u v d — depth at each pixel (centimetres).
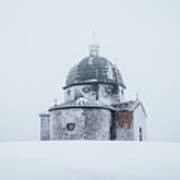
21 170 941
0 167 980
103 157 1107
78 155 1148
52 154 1177
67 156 1127
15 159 1084
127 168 953
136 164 1000
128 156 1130
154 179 860
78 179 859
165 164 1005
